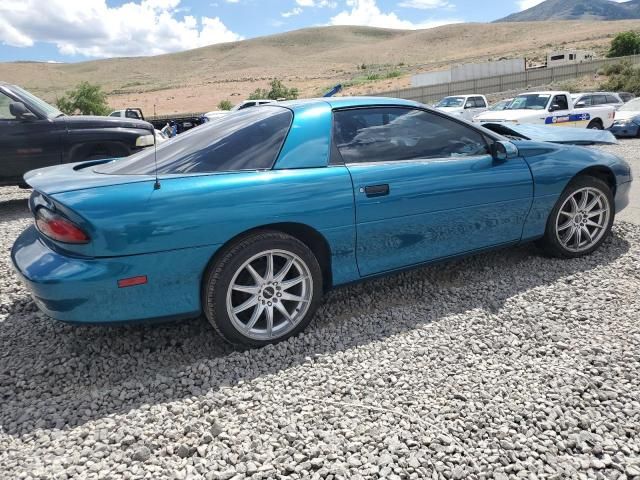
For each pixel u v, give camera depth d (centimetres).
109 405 262
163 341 327
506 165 384
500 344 307
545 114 1506
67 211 264
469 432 232
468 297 372
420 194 343
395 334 324
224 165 302
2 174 702
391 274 356
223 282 289
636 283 379
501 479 206
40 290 267
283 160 309
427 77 5184
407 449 222
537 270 414
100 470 217
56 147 717
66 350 319
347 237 324
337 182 315
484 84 4084
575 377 269
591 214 435
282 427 240
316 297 322
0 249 512
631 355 287
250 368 290
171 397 267
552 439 227
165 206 273
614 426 233
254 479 208
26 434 241
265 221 294
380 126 346
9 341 331
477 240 381
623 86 3231
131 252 268
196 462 220
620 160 447
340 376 279
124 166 322
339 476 208
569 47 10481
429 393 261
